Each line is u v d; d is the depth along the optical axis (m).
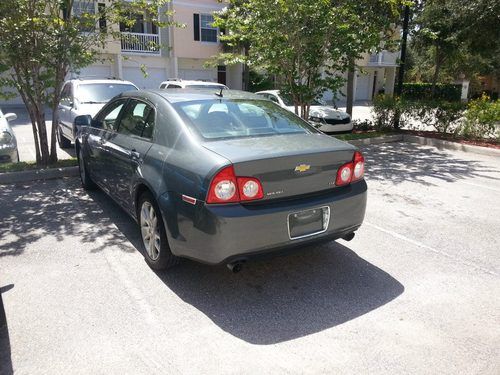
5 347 2.88
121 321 3.19
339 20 8.66
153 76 26.86
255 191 3.22
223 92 4.66
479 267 4.13
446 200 6.32
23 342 2.93
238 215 3.13
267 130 3.95
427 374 2.66
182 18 26.11
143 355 2.81
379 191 6.81
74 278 3.83
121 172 4.52
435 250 4.53
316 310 3.38
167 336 3.02
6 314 3.25
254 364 2.74
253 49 9.38
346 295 3.61
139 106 4.55
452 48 15.81
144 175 3.84
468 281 3.85
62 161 8.09
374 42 9.09
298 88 9.43
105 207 5.79
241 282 3.82
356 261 4.26
